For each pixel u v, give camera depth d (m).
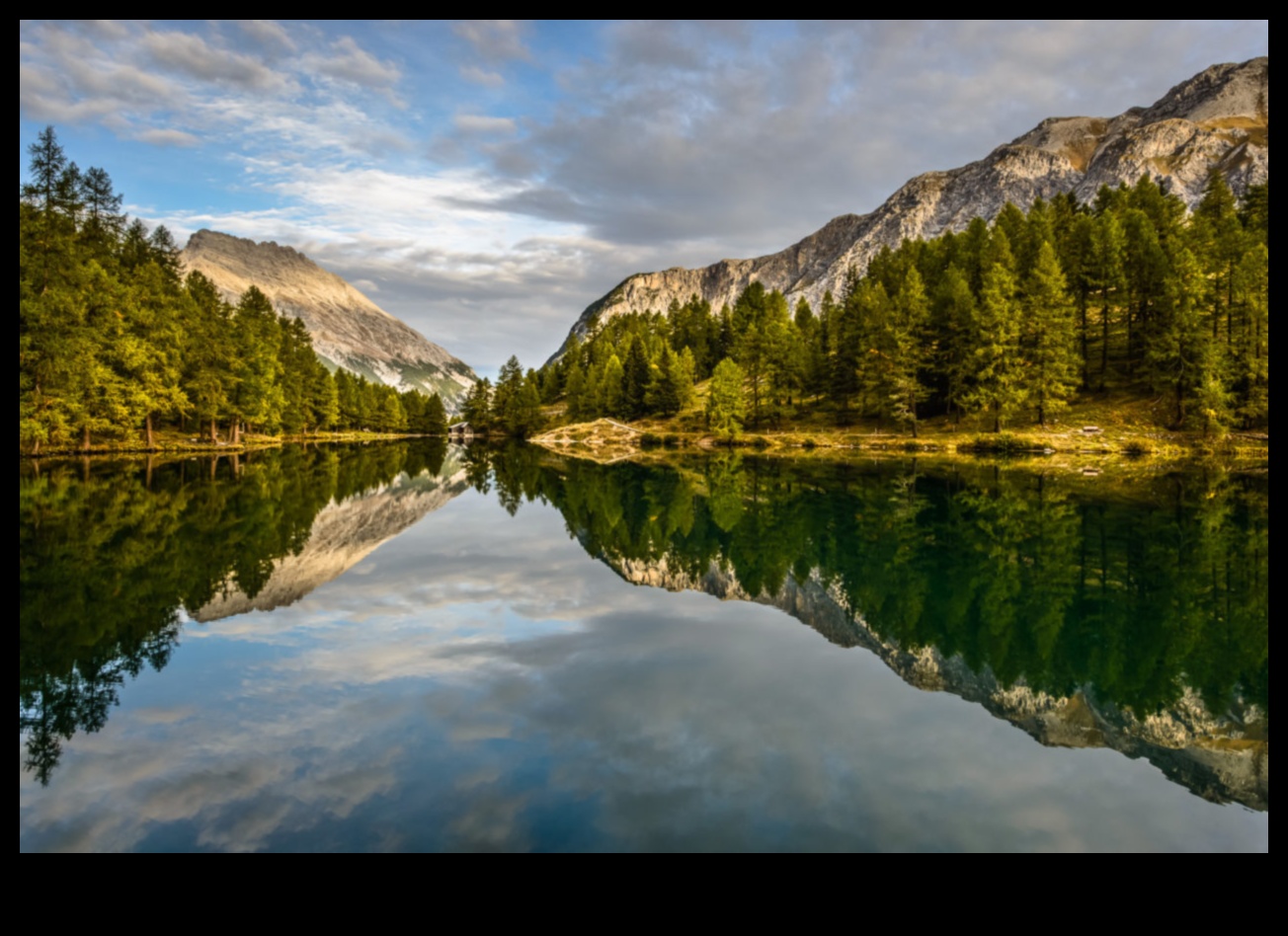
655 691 9.23
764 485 38.31
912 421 68.88
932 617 13.15
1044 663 10.62
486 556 19.31
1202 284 56.03
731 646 11.35
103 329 46.06
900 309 69.25
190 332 61.09
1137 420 58.16
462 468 56.34
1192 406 55.78
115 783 6.71
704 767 7.07
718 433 83.38
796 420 87.12
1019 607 13.82
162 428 66.81
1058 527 22.72
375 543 21.14
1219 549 19.11
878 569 17.31
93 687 9.27
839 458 59.25
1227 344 55.44
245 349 68.69
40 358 39.75
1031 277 64.44
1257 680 9.91
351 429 145.25
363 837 5.83
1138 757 7.54
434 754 7.32
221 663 10.26
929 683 9.71
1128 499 29.28
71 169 44.75
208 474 39.47
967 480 38.31
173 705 8.66
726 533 22.94
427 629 12.16
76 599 13.76
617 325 170.75
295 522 24.44
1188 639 11.80
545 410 152.50
